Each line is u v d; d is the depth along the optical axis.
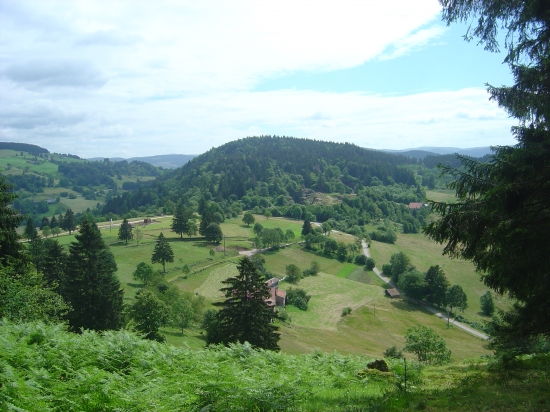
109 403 7.96
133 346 12.10
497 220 9.30
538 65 9.48
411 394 9.32
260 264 97.62
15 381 7.83
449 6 10.28
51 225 138.88
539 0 8.51
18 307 19.58
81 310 33.00
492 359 13.17
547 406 7.24
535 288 9.33
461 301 77.31
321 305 81.25
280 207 189.38
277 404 8.65
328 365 13.75
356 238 139.00
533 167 8.33
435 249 133.38
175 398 8.41
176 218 122.12
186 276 85.31
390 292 89.44
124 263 92.44
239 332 24.58
